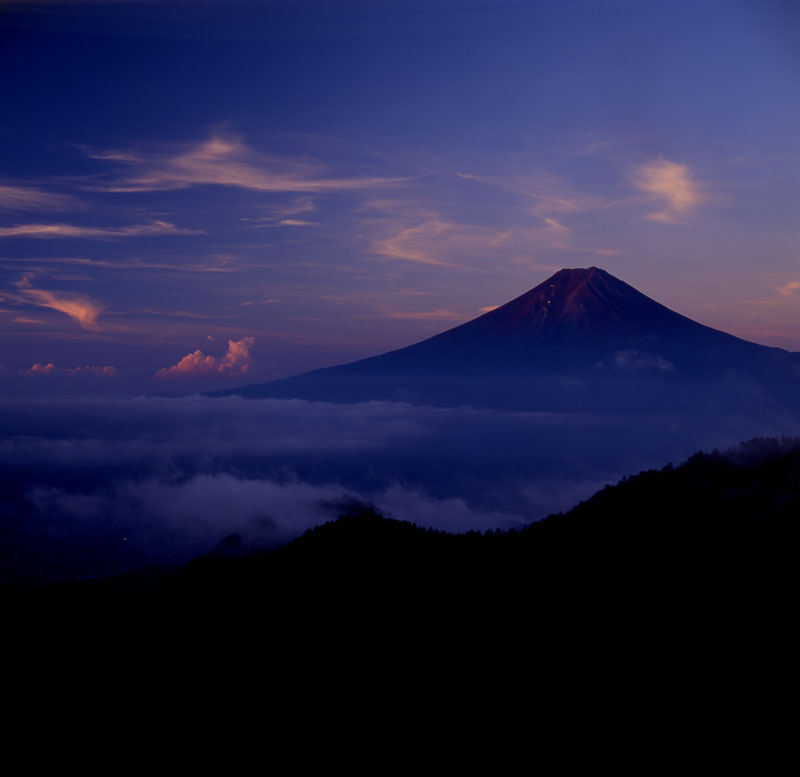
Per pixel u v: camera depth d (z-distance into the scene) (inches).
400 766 1298.0
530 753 1279.5
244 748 1386.6
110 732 1437.0
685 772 1147.3
